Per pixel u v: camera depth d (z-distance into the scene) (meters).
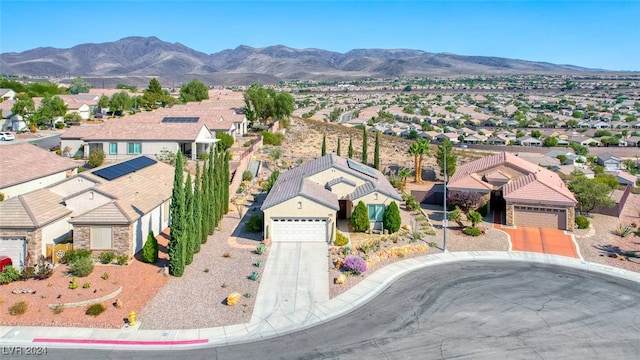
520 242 36.88
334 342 21.36
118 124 60.59
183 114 74.88
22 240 27.89
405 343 21.28
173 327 22.27
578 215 42.34
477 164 52.97
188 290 26.17
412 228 39.34
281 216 34.88
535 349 20.94
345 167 43.31
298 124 97.75
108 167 37.38
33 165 41.19
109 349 20.34
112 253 29.25
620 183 67.44
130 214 29.94
